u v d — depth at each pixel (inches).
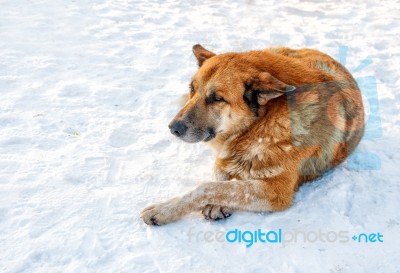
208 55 101.6
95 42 139.0
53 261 88.2
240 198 94.1
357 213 94.7
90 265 87.8
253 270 88.0
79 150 105.3
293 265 88.6
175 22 159.9
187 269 87.9
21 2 165.3
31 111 113.7
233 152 97.2
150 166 102.9
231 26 158.1
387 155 104.3
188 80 126.5
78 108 115.5
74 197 96.4
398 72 128.6
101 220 93.4
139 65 131.1
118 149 106.2
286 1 186.7
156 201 96.7
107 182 99.5
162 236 91.7
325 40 145.0
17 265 87.4
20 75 123.7
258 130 95.2
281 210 95.3
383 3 181.8
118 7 170.4
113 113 115.0
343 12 172.6
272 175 94.8
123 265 88.0
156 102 118.6
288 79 95.7
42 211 94.0
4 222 92.3
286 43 143.1
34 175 99.7
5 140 106.0
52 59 130.0
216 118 95.8
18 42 135.6
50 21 150.6
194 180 100.5
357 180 99.3
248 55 97.2
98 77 125.3
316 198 96.9
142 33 147.8
